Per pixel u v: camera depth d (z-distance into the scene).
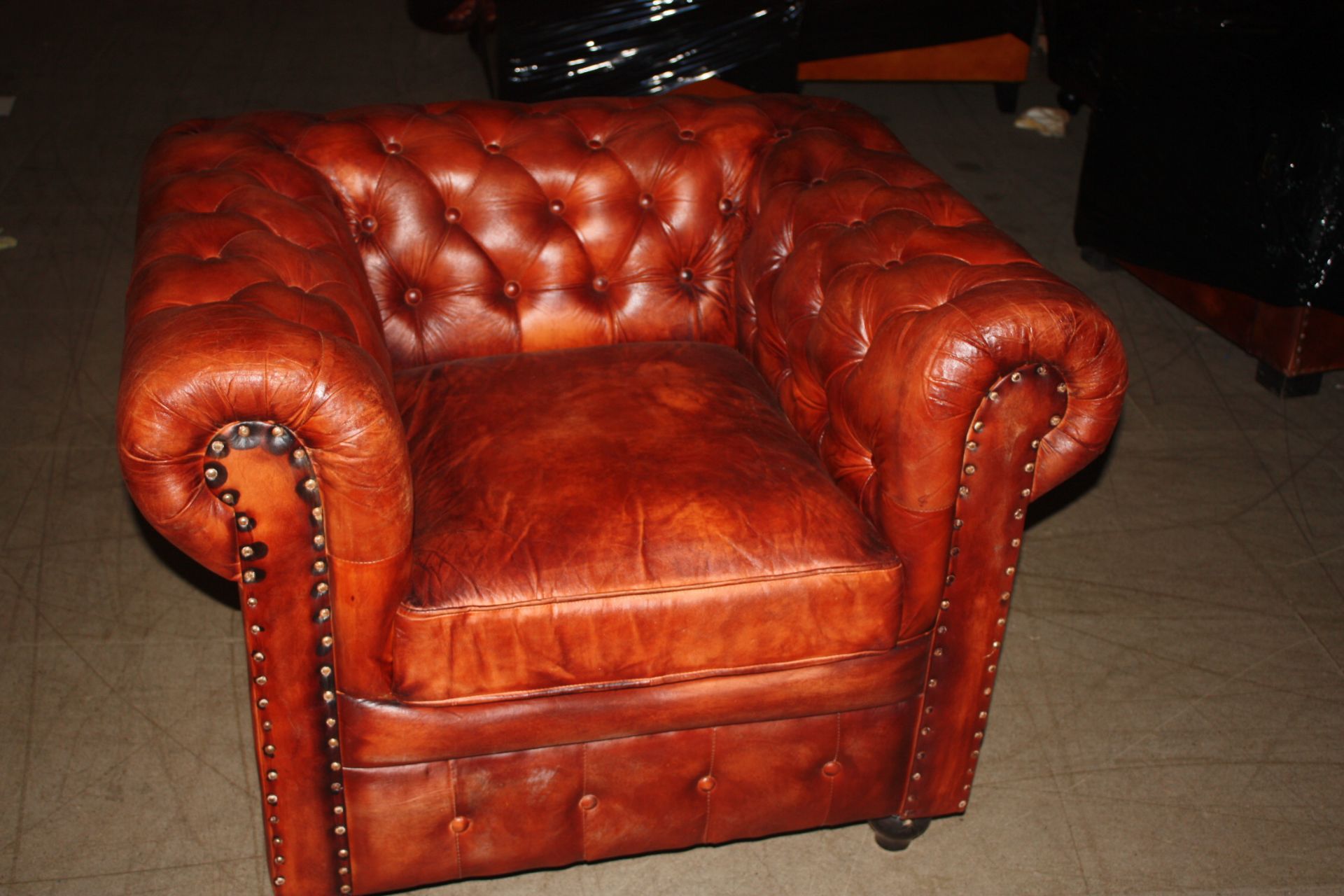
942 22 4.05
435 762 1.40
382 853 1.43
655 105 1.92
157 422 1.13
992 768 1.81
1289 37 2.57
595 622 1.34
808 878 1.62
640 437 1.56
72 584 2.12
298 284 1.42
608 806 1.48
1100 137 3.13
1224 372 2.89
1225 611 2.15
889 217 1.59
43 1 5.37
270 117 1.80
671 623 1.36
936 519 1.39
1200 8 2.82
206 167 1.64
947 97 4.63
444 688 1.34
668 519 1.41
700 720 1.44
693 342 1.86
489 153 1.82
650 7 2.95
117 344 2.83
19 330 2.87
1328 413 2.74
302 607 1.27
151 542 2.23
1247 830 1.71
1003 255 1.48
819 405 1.61
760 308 1.77
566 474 1.48
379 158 1.75
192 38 4.96
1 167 3.72
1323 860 1.66
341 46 4.91
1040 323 1.30
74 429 2.53
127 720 1.84
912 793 1.60
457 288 1.79
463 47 4.92
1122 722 1.90
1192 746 1.86
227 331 1.17
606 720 1.40
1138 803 1.75
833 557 1.40
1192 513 2.41
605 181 1.83
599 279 1.86
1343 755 1.85
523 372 1.73
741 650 1.40
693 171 1.85
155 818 1.67
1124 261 3.17
